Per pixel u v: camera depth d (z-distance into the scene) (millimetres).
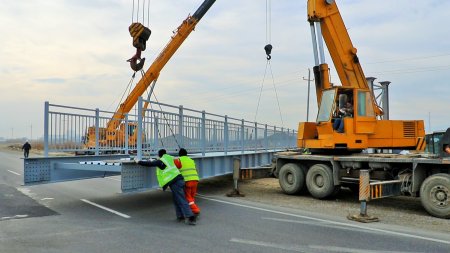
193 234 7414
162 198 12055
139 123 10461
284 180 13711
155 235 7316
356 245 6789
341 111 12664
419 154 11477
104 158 13250
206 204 11164
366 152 13695
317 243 6871
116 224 8258
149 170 10445
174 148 12094
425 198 9914
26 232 7473
